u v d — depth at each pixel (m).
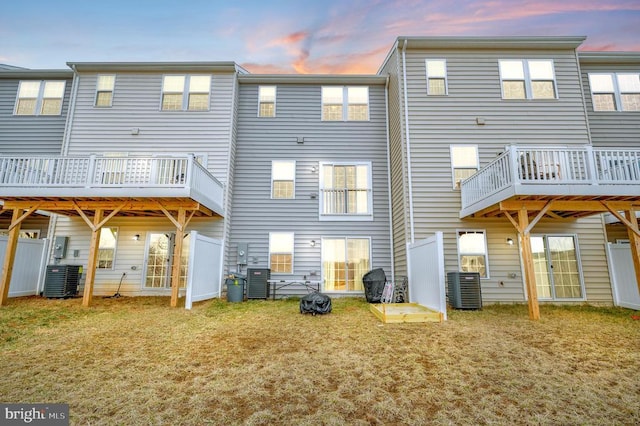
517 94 9.12
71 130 9.66
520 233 6.45
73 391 2.84
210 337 4.68
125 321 5.67
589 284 8.02
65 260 9.15
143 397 2.74
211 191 8.60
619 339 4.63
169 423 2.33
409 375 3.29
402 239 8.74
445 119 8.98
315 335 4.82
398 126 9.27
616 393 2.89
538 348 4.20
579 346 4.29
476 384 3.08
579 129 8.85
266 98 10.53
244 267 9.55
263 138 10.29
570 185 6.01
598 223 8.32
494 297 8.07
